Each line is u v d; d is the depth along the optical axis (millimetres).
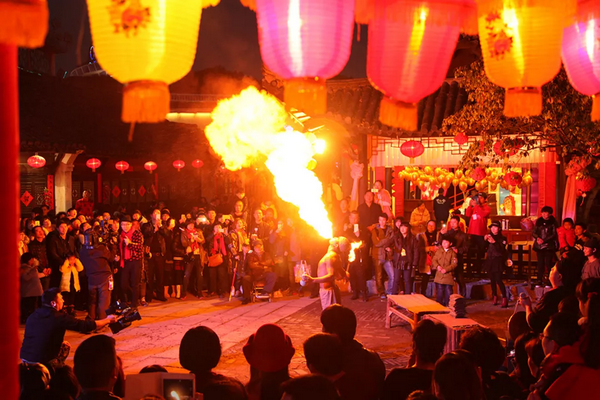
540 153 16578
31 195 19891
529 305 5973
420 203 18078
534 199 17000
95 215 16797
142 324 12242
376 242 15273
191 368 4070
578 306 5445
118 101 24969
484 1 2934
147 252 14406
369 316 12852
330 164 20422
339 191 18250
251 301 14586
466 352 4168
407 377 4117
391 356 9805
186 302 14734
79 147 19906
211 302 14695
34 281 11812
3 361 2133
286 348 4188
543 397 3910
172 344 10609
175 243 14969
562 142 11148
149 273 14688
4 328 2139
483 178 15203
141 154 23234
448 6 2869
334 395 2760
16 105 2182
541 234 14305
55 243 12820
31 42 2102
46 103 22188
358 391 4281
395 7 2857
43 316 7023
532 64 2906
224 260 15438
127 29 2500
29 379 4684
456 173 16859
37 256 12734
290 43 2730
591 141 10172
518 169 16859
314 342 3861
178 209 27344
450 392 3373
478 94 11656
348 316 4477
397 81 2955
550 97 10109
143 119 2533
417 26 2879
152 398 3189
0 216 2129
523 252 15211
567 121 10289
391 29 2914
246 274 14422
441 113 16188
